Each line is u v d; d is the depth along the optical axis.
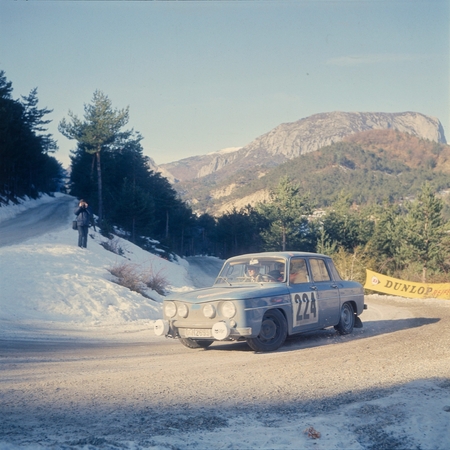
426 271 55.12
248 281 8.96
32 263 17.98
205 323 7.96
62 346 8.94
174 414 4.49
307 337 9.85
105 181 87.06
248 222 117.25
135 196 73.75
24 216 63.41
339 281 10.18
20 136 77.62
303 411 4.60
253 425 4.19
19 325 11.31
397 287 26.39
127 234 72.62
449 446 3.66
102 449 3.46
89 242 29.72
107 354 8.16
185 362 7.27
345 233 82.75
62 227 41.81
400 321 12.34
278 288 8.45
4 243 26.75
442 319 12.36
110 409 4.65
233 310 7.71
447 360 6.89
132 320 14.36
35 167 97.81
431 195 56.59
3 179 73.44
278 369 6.54
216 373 6.33
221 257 141.25
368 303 19.88
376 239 64.56
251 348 8.62
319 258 9.87
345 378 5.92
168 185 115.31
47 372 6.39
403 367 6.49
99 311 14.30
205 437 3.85
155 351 8.57
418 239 56.03
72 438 3.77
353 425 4.10
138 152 97.56
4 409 4.60
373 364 6.75
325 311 9.41
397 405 4.55
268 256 9.21
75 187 117.00
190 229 142.75
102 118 58.72
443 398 4.75
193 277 64.38
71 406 4.74
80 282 16.00
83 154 91.56
